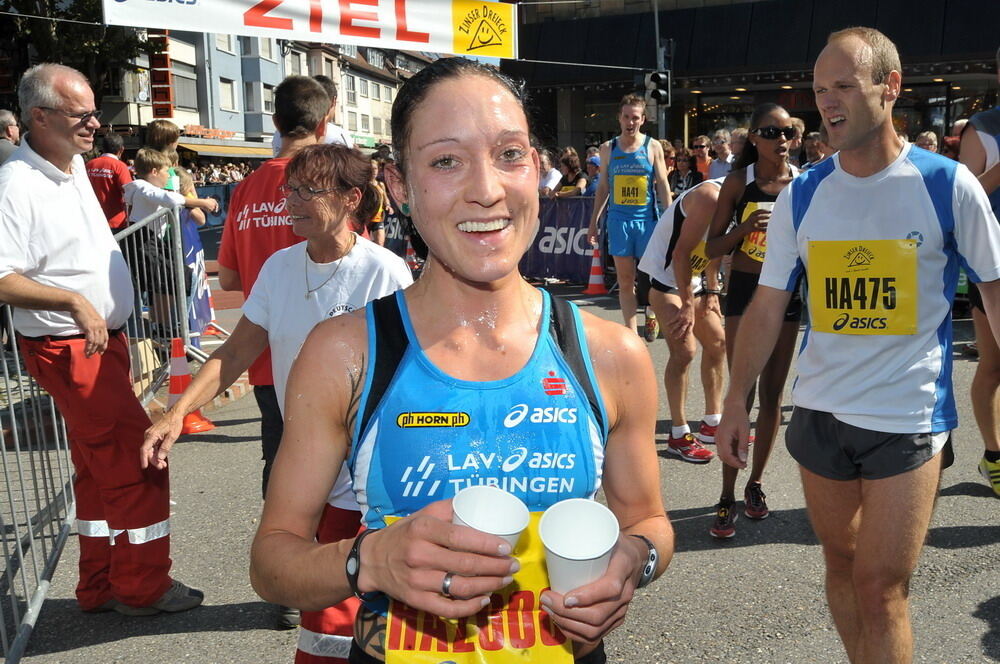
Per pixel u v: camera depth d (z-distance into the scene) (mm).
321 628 2328
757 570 3711
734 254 4371
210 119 43844
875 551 2365
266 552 1324
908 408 2395
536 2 25406
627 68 23250
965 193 2402
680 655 3068
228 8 7168
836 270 2506
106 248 3336
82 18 22766
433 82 1298
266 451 3322
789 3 22766
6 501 4586
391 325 1357
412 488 1310
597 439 1362
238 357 2861
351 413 1352
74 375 3184
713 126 25266
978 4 20531
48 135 3111
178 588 3527
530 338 1368
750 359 2666
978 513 4219
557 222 12359
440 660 1267
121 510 3303
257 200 3402
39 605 3334
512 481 1316
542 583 1277
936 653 3018
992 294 2461
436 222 1291
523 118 1319
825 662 3002
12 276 2980
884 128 2439
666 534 1412
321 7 7598
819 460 2572
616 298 10992
